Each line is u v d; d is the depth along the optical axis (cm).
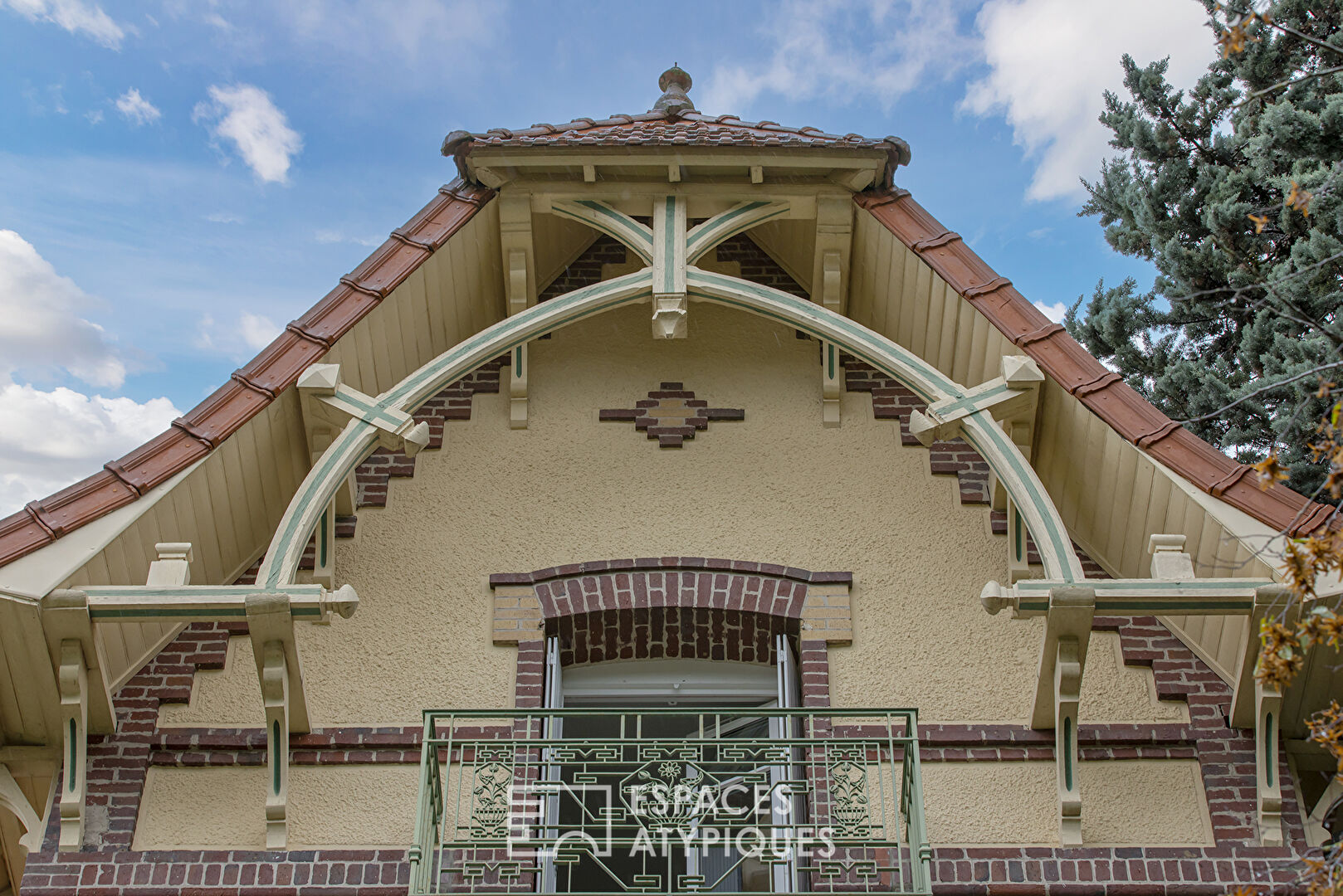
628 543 927
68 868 766
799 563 918
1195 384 1194
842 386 1000
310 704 849
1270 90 601
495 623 889
